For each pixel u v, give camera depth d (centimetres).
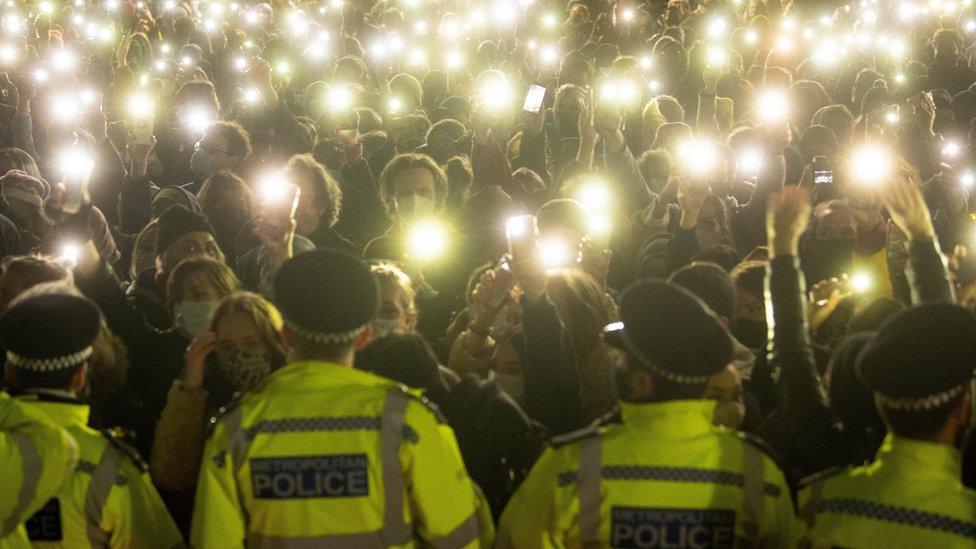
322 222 600
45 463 316
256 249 570
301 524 313
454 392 379
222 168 743
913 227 343
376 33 1402
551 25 1416
